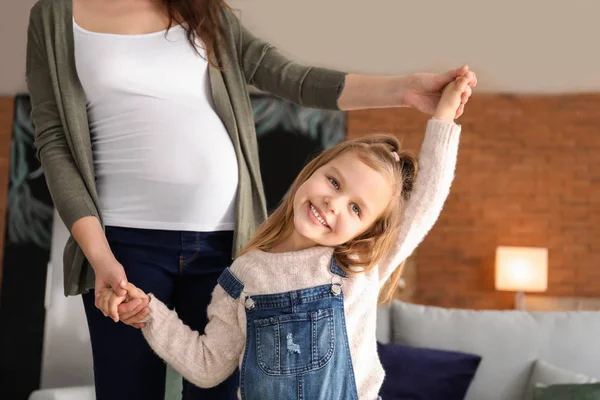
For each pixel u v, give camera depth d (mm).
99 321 1679
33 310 7391
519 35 7324
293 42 7434
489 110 8070
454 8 7141
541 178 7988
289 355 1535
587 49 7371
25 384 7234
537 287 7492
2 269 7516
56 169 1667
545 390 3355
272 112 7715
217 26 1782
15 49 7305
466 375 3857
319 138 7727
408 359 3916
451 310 4188
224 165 1724
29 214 7637
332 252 1604
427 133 1673
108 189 1695
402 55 7535
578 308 7738
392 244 1663
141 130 1680
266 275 1581
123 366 1658
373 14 7199
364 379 1585
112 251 1680
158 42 1704
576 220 7918
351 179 1582
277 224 1667
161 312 1552
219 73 1767
